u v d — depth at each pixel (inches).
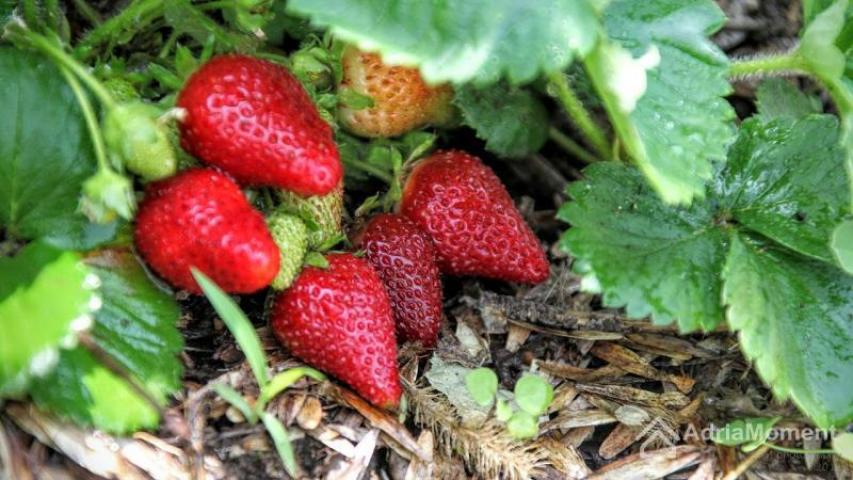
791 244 14.2
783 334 14.0
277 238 13.5
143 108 12.7
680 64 14.2
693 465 14.2
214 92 12.9
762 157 14.8
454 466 13.7
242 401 13.1
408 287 14.5
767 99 16.0
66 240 13.1
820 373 13.9
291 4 12.3
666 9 14.4
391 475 13.6
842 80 14.8
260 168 13.1
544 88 16.0
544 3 12.1
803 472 14.3
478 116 15.5
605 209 14.4
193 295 14.3
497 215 14.8
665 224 14.5
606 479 14.0
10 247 13.1
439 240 14.8
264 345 14.0
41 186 13.1
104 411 12.8
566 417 14.3
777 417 14.2
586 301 15.3
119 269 13.2
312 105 13.6
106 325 13.1
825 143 14.6
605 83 12.4
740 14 17.0
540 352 14.9
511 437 13.9
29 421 12.8
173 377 13.2
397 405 13.6
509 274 14.9
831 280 14.2
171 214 12.9
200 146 13.1
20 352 12.2
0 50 13.1
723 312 14.1
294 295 13.6
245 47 14.2
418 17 12.2
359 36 12.1
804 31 14.7
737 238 14.4
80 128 13.1
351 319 13.6
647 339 15.0
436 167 14.9
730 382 14.8
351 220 15.0
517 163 16.7
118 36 14.3
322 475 13.3
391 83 14.7
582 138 16.8
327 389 13.7
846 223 13.7
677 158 13.7
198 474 12.9
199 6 14.4
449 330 14.9
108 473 12.8
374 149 15.2
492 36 12.1
